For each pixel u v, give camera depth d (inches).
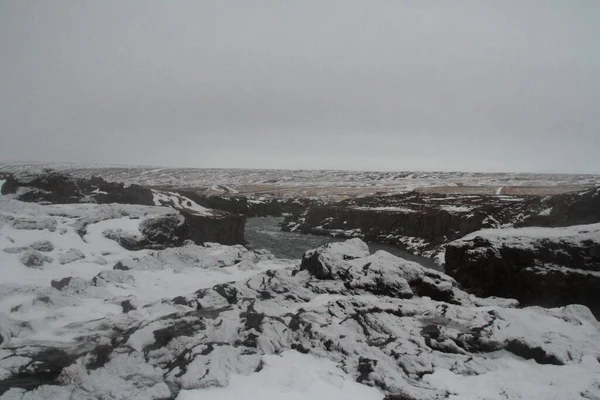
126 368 242.5
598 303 494.3
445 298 414.6
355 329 313.3
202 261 613.6
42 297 396.5
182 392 222.8
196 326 312.2
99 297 435.2
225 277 556.4
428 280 422.9
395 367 259.1
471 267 604.7
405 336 299.9
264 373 248.1
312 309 353.1
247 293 404.5
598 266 511.8
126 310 396.2
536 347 280.7
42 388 219.5
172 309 374.0
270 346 282.7
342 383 241.9
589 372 263.0
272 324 309.6
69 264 571.2
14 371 252.1
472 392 236.5
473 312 350.3
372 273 425.4
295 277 446.9
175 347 273.3
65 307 394.6
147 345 278.8
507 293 566.9
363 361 261.0
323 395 227.5
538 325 328.2
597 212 1026.1
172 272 562.9
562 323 338.0
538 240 565.6
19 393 215.5
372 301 376.2
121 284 486.9
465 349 287.9
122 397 216.8
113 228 746.8
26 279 476.1
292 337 298.8
